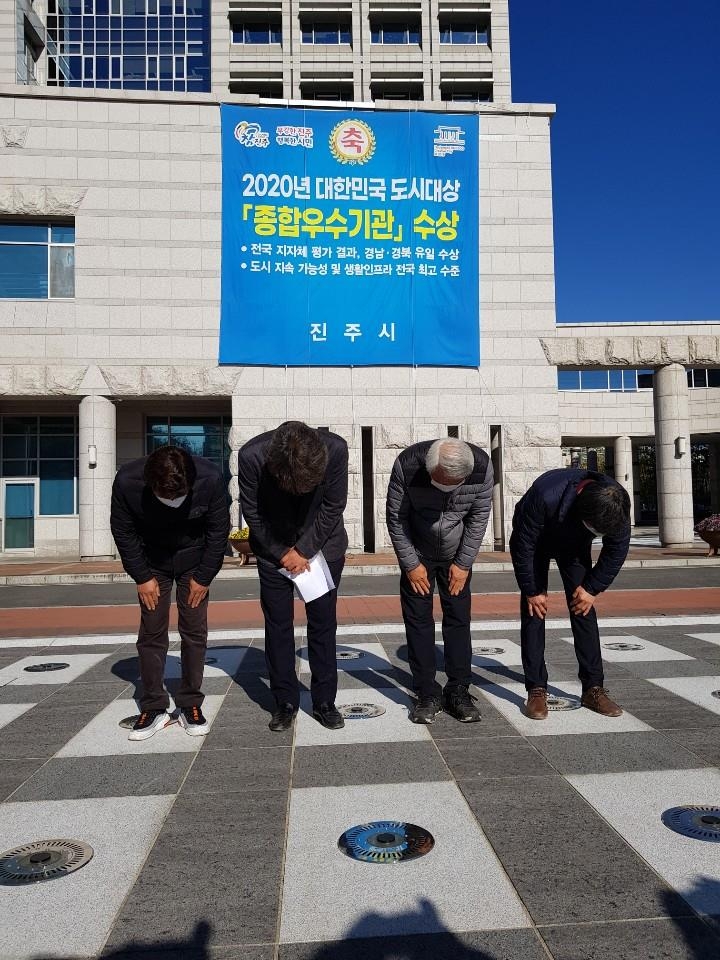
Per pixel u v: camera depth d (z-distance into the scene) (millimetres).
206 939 1992
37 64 41938
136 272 19141
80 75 42625
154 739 3854
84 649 6828
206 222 19359
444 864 2406
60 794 3070
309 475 3389
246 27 46750
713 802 2895
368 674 5391
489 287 19891
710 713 4164
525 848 2514
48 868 2404
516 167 20078
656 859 2424
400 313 19344
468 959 1896
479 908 2137
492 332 19828
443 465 3631
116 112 19266
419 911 2125
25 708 4562
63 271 19375
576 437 38281
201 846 2561
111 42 42906
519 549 4090
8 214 18906
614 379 38219
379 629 7723
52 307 18875
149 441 21641
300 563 3881
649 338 19906
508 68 46344
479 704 4438
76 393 18859
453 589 4141
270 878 2328
